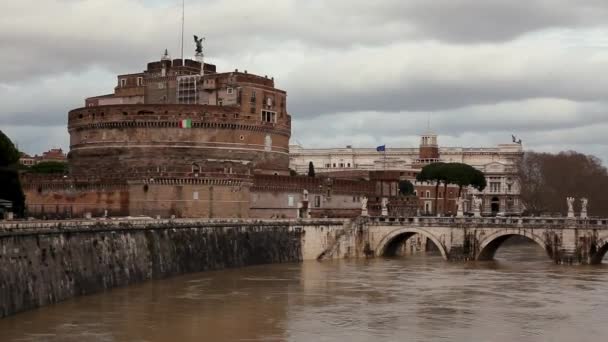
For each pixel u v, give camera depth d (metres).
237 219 168.25
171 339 95.31
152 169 179.25
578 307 116.94
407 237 197.25
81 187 187.00
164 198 176.38
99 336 95.06
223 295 125.88
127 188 180.00
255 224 171.38
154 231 142.88
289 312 112.62
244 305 117.50
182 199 176.75
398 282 142.12
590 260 167.38
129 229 135.25
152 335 96.81
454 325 104.81
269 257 173.25
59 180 190.50
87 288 120.75
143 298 121.00
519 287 135.75
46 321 101.25
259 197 194.75
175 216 175.50
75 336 94.38
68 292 115.56
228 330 100.75
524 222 175.38
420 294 128.50
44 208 192.75
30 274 106.56
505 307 116.94
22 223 106.69
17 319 101.12
